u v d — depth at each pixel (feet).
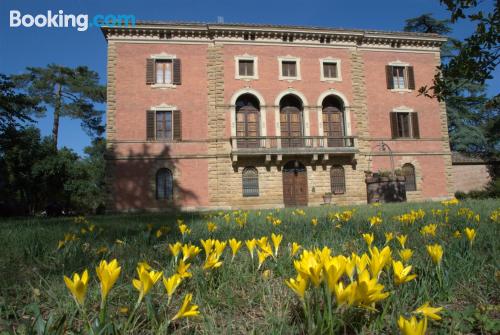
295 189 77.46
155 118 74.43
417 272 7.83
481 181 98.78
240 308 6.72
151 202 72.33
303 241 12.62
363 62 82.89
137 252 11.28
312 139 77.92
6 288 7.43
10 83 70.69
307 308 4.58
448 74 22.93
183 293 6.89
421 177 82.23
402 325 3.21
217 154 74.59
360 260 4.62
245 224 19.01
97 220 29.84
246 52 78.13
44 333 4.74
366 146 80.23
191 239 13.67
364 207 39.42
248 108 78.89
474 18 21.12
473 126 113.60
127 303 6.59
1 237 15.33
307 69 79.97
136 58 74.84
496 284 7.34
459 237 11.41
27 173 83.87
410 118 83.87
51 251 11.41
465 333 5.72
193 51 76.74
